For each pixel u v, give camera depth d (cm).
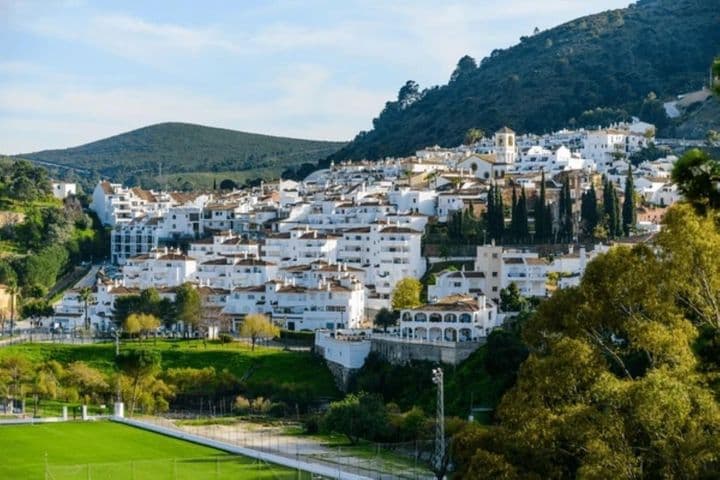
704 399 11188
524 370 12912
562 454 12700
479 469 12344
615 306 13150
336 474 19875
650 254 13200
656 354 12325
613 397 11594
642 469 11369
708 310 12556
